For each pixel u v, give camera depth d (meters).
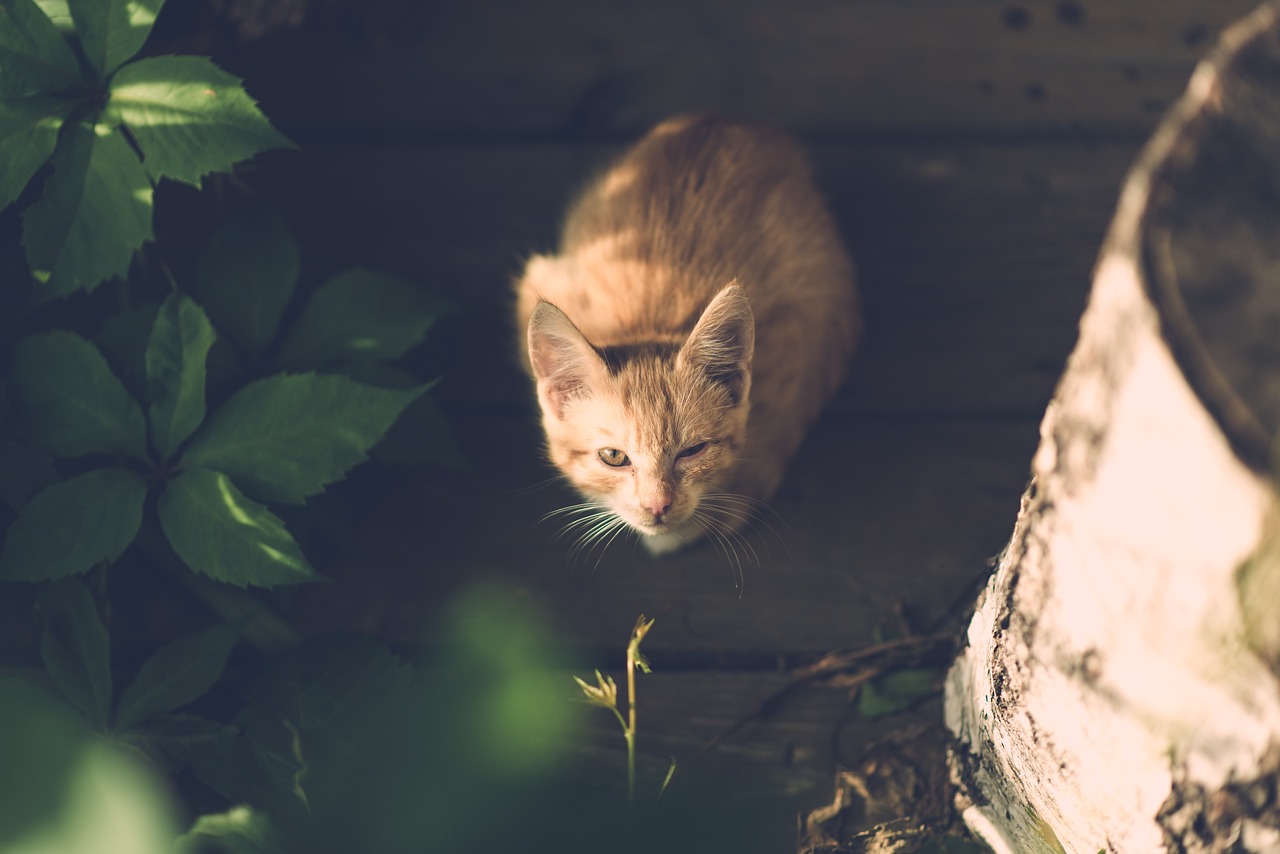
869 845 1.04
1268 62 0.82
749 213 1.11
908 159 1.21
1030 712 0.94
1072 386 0.88
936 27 1.23
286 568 1.02
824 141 1.21
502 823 0.95
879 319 1.18
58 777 0.88
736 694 1.09
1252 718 0.88
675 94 1.22
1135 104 1.22
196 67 1.02
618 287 1.10
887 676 1.08
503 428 1.15
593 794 1.01
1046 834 0.99
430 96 1.22
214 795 1.04
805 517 1.13
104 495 1.03
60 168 1.02
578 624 1.11
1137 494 0.86
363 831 1.00
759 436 1.11
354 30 1.23
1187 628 0.87
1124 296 0.82
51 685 1.04
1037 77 1.22
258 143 1.02
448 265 1.19
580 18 1.24
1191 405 0.77
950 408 1.16
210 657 1.03
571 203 1.19
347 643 1.07
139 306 1.14
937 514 1.13
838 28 1.23
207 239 1.18
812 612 1.11
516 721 1.02
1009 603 0.93
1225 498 0.79
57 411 1.04
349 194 1.20
